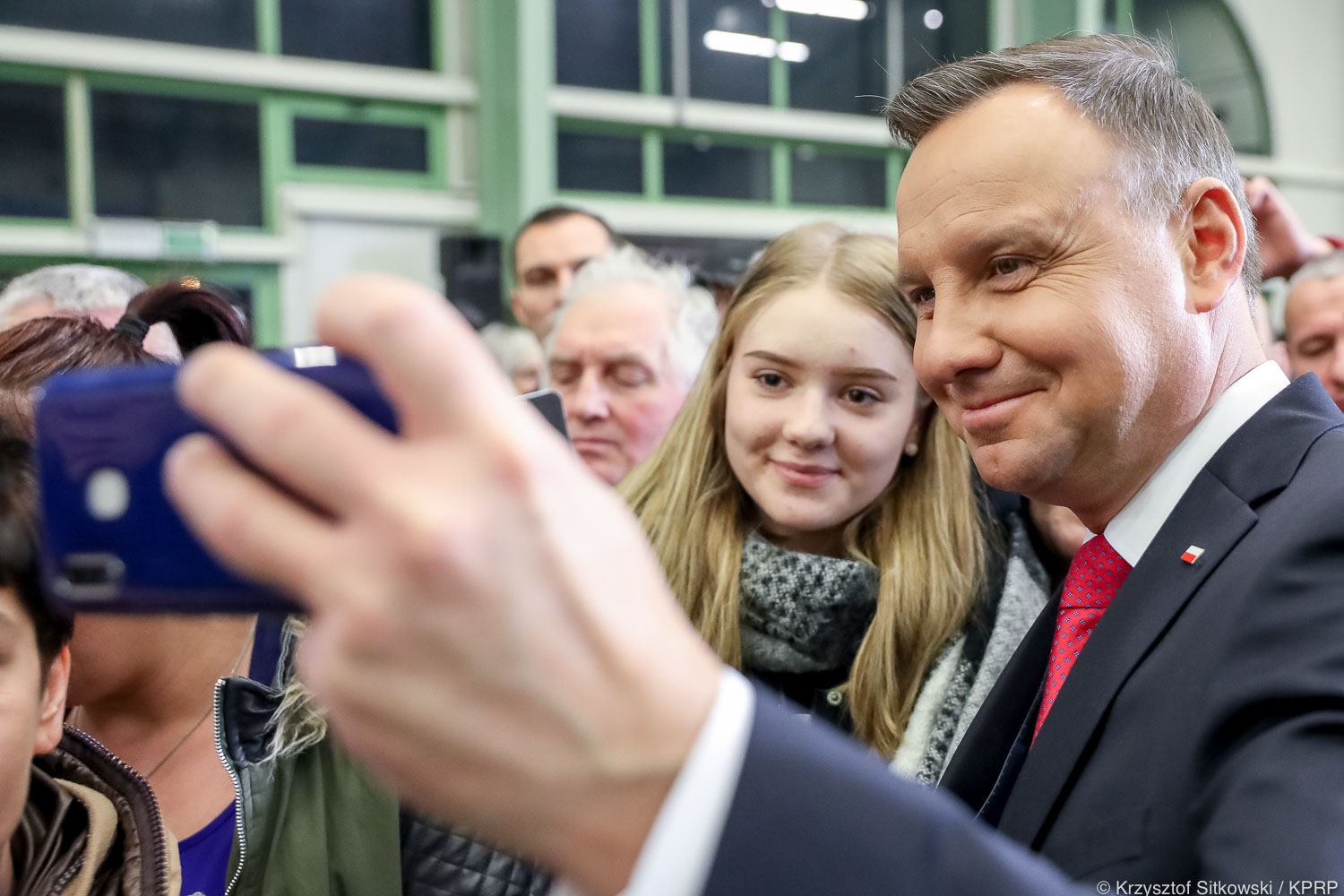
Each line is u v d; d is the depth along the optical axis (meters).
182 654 0.89
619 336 1.67
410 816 0.83
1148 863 0.60
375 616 0.27
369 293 0.27
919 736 1.01
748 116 5.17
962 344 0.72
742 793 0.32
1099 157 0.69
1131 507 0.75
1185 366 0.71
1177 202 0.71
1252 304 0.78
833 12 5.36
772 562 1.10
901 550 1.08
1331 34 6.14
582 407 1.67
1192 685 0.62
